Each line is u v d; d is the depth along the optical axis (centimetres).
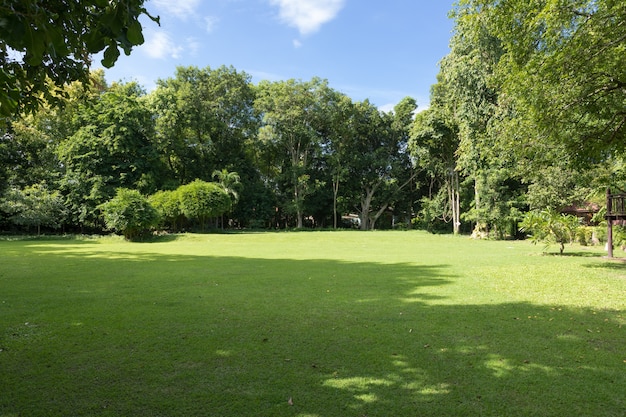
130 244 2338
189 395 342
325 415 307
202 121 3853
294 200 4384
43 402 330
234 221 4747
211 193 3288
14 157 2997
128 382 369
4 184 2897
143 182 3266
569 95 855
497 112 2172
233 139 4269
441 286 851
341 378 376
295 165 4325
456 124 3150
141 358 429
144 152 3375
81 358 429
